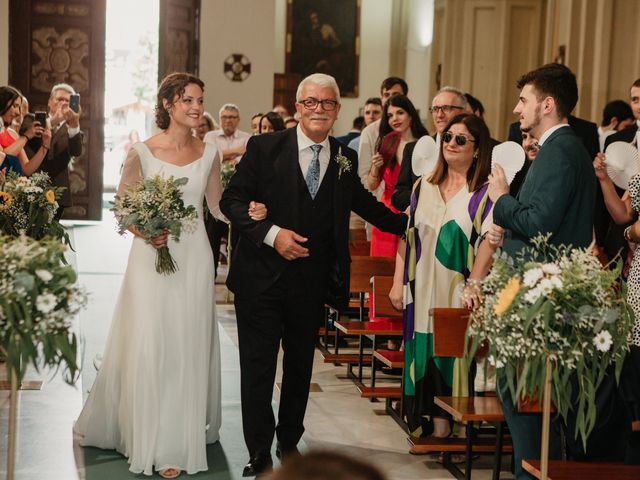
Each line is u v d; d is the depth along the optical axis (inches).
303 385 174.7
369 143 289.0
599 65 436.8
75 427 190.4
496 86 589.0
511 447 180.4
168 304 171.9
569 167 141.6
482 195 175.0
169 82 175.5
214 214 185.9
